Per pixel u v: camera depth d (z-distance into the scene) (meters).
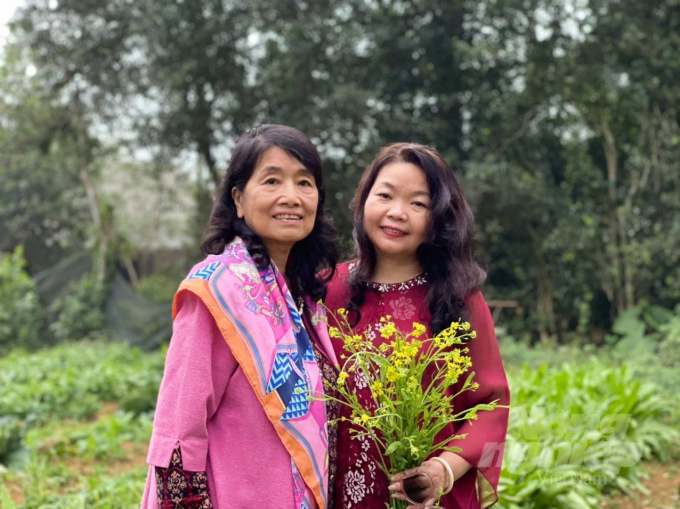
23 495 4.79
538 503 4.21
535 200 12.20
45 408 7.84
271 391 2.02
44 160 18.67
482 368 2.26
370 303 2.38
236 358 2.00
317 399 2.05
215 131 13.62
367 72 12.77
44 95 14.96
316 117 11.59
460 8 12.62
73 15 14.06
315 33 11.80
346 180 12.15
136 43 13.58
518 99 12.16
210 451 2.01
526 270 13.30
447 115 13.34
